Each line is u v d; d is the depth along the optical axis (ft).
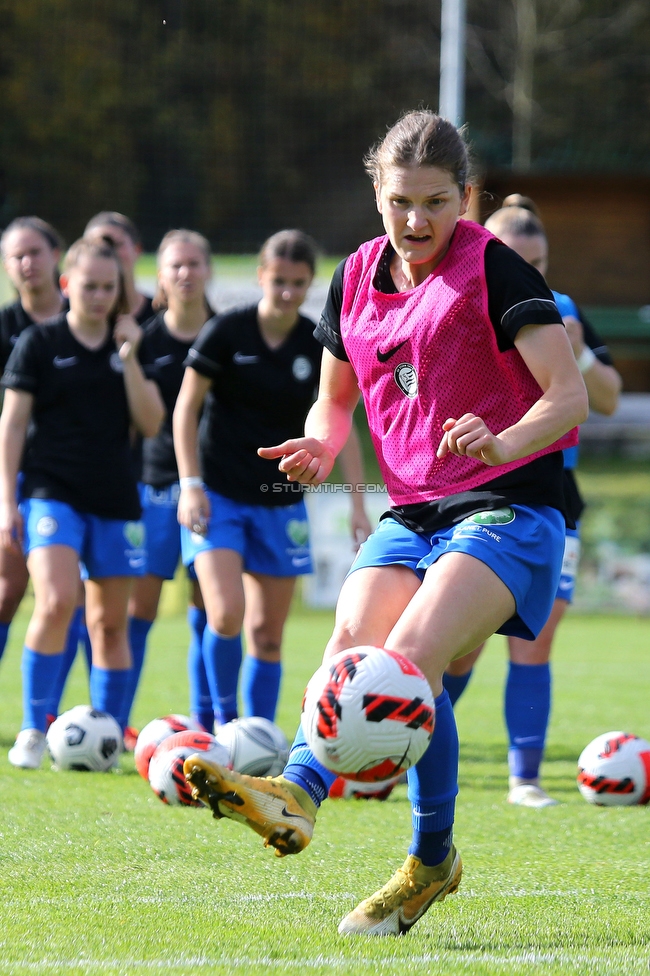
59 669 64.13
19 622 155.22
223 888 38.91
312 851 44.86
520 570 32.42
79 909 35.60
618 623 170.19
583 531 174.81
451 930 34.14
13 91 297.74
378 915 33.86
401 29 330.54
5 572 71.26
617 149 350.84
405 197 31.91
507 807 55.77
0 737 73.51
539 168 344.28
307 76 317.83
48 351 63.52
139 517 66.18
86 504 63.82
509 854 45.34
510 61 360.69
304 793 30.45
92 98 303.89
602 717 89.10
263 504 65.82
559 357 31.91
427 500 34.53
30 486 63.62
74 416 63.62
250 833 47.60
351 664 29.09
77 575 63.46
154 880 39.75
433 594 31.42
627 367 325.83
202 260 76.69
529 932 33.99
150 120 308.19
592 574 174.91
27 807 51.47
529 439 30.73
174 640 139.23
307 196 311.06
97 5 306.35
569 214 326.24
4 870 40.57
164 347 77.77
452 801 33.86
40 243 72.33
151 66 312.50
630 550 173.68
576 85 356.18
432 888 34.01
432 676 30.55
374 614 32.78
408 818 52.19
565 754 73.26
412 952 31.63
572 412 31.48
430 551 33.91
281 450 34.96
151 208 305.53
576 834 49.29
